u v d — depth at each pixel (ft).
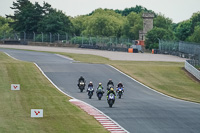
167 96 388.37
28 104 295.69
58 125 222.48
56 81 444.14
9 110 268.21
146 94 390.01
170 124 230.07
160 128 218.38
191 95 409.28
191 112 275.59
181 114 264.93
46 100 317.63
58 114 255.91
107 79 469.98
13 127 213.25
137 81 474.08
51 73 500.74
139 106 294.87
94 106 289.94
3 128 209.46
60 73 502.79
